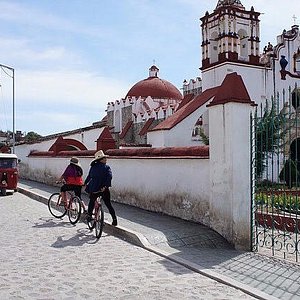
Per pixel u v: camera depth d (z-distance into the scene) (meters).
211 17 31.47
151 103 42.59
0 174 20.05
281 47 32.22
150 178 13.05
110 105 47.25
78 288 6.05
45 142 30.78
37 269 7.02
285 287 6.09
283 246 9.05
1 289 5.98
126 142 41.53
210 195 9.80
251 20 31.23
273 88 31.66
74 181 12.10
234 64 30.25
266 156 9.17
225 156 9.14
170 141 26.84
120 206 14.18
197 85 37.00
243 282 6.30
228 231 9.07
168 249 8.52
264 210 10.05
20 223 11.64
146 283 6.28
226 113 9.09
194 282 6.36
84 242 9.20
